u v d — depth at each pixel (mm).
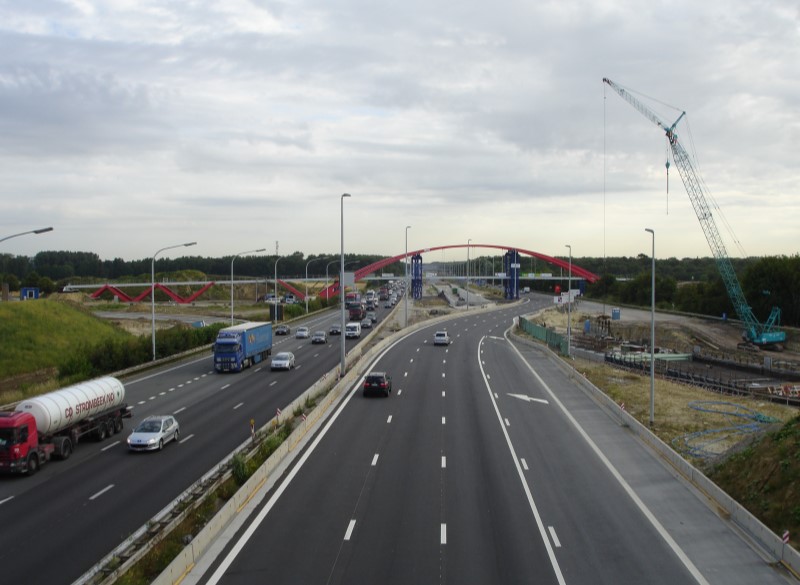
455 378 59719
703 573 20578
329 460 32750
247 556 21375
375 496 27328
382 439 37062
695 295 165375
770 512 25141
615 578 20062
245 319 130250
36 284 171500
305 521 24469
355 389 53594
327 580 19641
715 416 47000
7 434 29500
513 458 33375
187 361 70812
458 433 38594
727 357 103000
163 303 191625
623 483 29516
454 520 24641
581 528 24125
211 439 37031
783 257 142375
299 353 79062
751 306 140875
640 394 55500
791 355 110562
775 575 20531
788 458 27078
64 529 23484
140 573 19156
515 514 25406
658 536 23531
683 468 31016
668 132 129125
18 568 20219
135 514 24984
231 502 24938
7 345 77062
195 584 19391
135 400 48875
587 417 43375
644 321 143250
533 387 55219
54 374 69812
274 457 31453
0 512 25281
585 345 104062
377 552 21672
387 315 143000
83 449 35062
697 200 130250
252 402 47812
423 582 19516
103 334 92438
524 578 19875
